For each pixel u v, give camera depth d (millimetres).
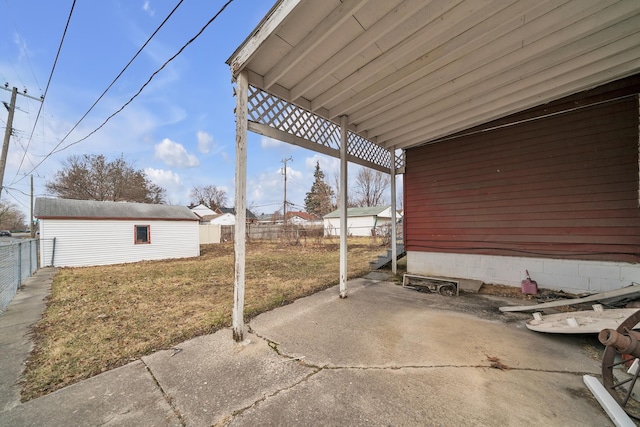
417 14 2230
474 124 4535
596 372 2025
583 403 1673
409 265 5797
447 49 2559
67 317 3695
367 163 5176
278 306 3912
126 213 10516
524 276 4383
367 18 2219
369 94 3361
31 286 5867
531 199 4316
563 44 2549
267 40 2395
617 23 2395
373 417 1591
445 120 4414
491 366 2143
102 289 5449
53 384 2045
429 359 2277
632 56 2811
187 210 12500
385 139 5164
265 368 2191
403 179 5918
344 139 4203
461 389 1848
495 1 2078
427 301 4023
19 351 2637
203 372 2156
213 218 31609
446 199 5270
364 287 4965
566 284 3988
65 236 9180
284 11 2139
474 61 2725
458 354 2354
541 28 2350
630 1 2166
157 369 2229
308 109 3654
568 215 3986
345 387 1903
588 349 2404
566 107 3963
